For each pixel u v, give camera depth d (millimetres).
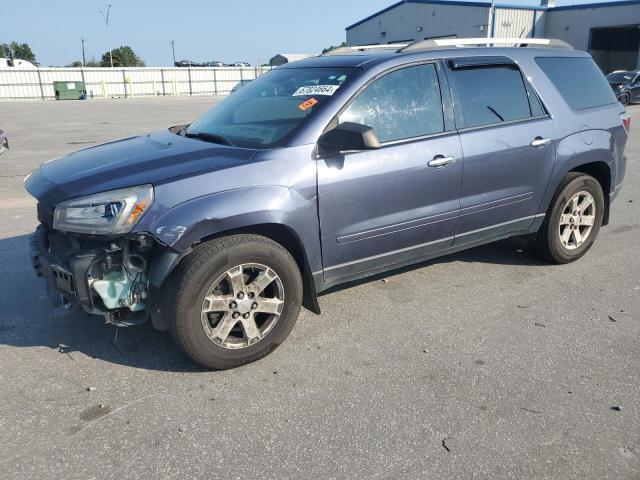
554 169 4680
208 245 3207
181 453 2676
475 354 3566
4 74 46844
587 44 37031
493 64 4402
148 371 3379
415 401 3070
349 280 3928
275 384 3246
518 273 4922
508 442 2744
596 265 5121
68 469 2566
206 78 55750
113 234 3012
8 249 5492
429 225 4070
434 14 40219
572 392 3150
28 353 3570
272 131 3627
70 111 26953
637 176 9141
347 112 3637
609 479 2508
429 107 4004
